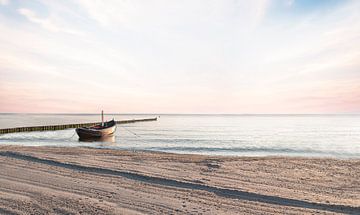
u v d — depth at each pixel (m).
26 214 6.85
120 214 6.94
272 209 7.58
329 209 7.68
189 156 20.50
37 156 15.62
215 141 40.66
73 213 6.94
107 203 7.83
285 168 14.91
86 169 12.77
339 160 18.67
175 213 7.13
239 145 35.16
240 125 104.19
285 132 64.25
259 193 9.00
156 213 7.11
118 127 80.88
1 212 6.95
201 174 12.35
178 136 49.47
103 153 19.94
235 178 11.80
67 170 12.52
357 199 9.04
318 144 37.38
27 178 10.76
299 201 8.27
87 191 9.09
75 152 19.75
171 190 9.45
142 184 10.27
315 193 9.70
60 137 45.94
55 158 15.27
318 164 16.59
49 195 8.44
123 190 9.30
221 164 15.41
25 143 35.84
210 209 7.49
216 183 10.52
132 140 41.16
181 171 12.88
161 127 82.19
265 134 57.00
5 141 38.56
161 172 12.37
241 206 7.81
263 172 13.51
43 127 61.03
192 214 7.07
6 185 9.60
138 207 7.56
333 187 10.83
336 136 52.81
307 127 91.25
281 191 9.63
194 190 9.50
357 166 16.02
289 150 30.34
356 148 32.56
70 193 8.78
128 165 14.05
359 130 73.81
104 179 10.92
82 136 40.50
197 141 40.41
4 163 13.86
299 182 11.54
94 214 6.90
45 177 10.98
